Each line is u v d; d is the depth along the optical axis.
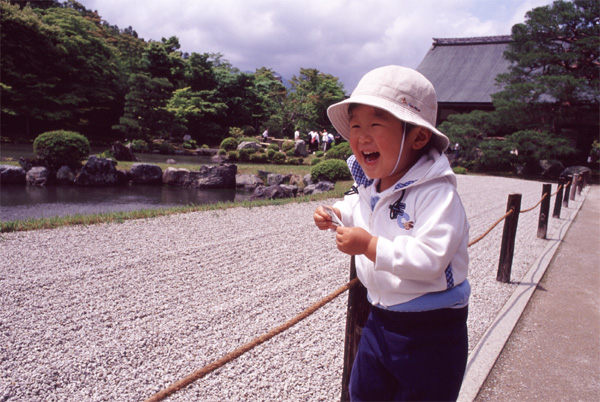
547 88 20.16
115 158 18.39
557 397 2.41
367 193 1.46
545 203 6.70
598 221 9.06
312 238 5.91
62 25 31.23
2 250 4.53
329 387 2.39
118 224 6.07
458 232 1.20
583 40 20.16
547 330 3.33
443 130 23.72
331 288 4.01
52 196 11.33
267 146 29.75
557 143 20.45
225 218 6.97
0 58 26.36
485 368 2.64
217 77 38.44
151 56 35.34
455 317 1.30
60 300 3.37
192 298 3.58
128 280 3.90
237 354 1.24
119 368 2.48
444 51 31.88
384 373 1.38
